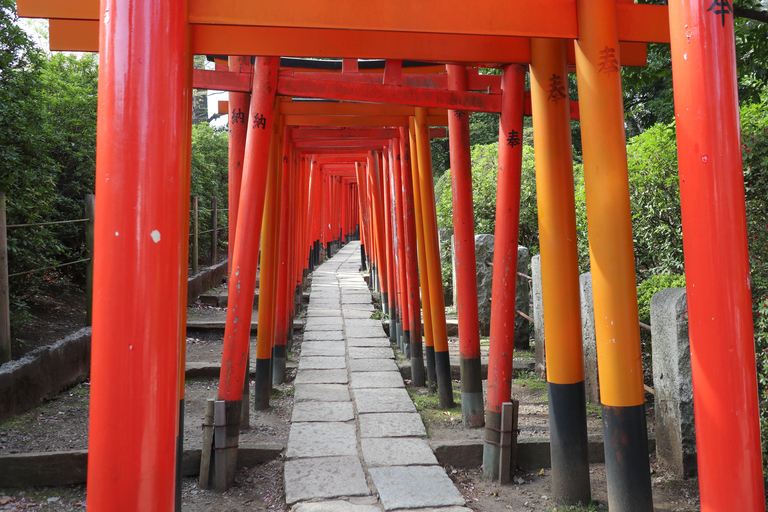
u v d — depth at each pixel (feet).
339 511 10.79
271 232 17.54
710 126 6.30
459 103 12.48
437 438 14.85
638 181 19.40
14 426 14.28
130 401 4.83
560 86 10.77
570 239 10.77
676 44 6.54
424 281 19.60
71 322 21.48
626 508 9.12
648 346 17.62
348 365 21.48
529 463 13.47
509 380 12.81
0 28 17.39
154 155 5.00
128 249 4.88
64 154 25.39
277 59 13.42
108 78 4.99
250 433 15.39
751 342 6.38
